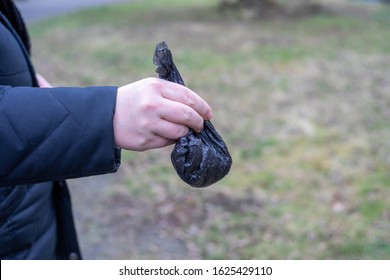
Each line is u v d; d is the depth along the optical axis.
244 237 3.37
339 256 3.11
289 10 12.54
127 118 0.96
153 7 14.60
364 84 6.64
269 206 3.72
